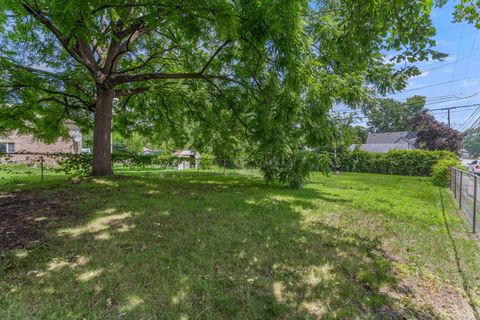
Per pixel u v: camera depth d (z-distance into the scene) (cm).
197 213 503
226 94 854
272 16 468
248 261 312
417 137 3822
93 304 215
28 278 247
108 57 777
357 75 592
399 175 1978
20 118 893
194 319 206
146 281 253
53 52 793
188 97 942
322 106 722
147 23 545
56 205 501
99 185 727
